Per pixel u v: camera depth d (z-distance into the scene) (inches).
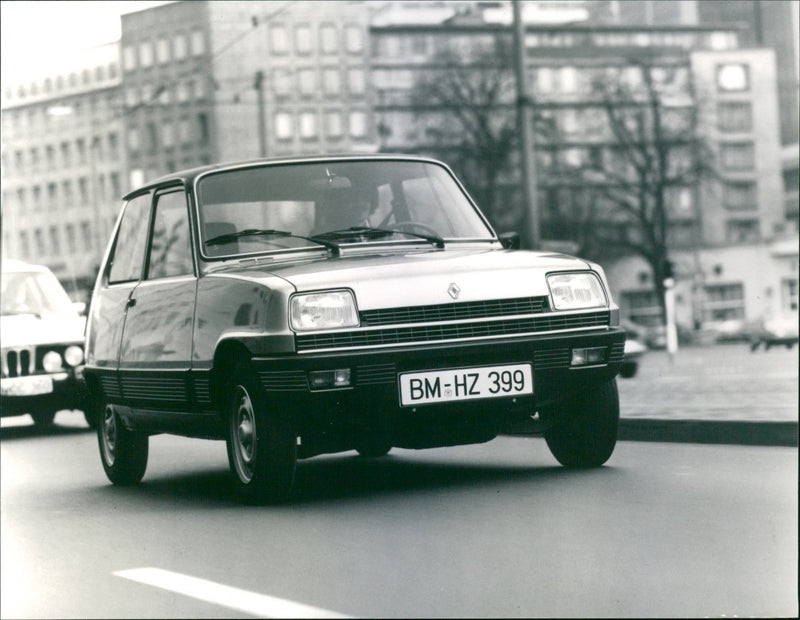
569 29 3567.9
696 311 3415.4
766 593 281.6
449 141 2896.2
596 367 373.7
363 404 359.3
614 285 3400.6
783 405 564.4
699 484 373.4
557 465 410.9
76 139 3900.1
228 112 3631.9
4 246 4141.2
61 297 649.6
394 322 361.1
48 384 604.4
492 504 357.1
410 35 3799.2
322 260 377.4
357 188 399.2
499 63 2896.2
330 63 3769.7
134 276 418.6
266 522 351.6
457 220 404.2
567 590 285.6
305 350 357.7
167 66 3373.5
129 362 411.2
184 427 395.9
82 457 506.6
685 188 3164.4
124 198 433.4
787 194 3430.1
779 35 3432.6
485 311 365.7
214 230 391.2
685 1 3437.5
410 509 356.8
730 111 3437.5
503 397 365.1
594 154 3198.8
